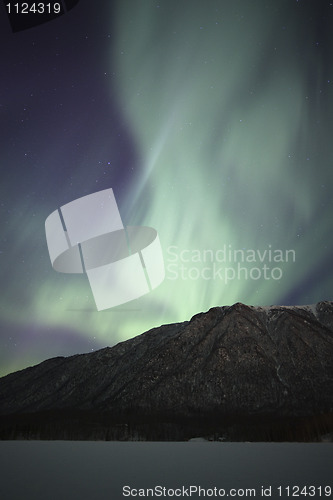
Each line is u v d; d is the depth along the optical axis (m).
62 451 126.69
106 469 77.31
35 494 50.31
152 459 98.62
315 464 85.06
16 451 126.81
